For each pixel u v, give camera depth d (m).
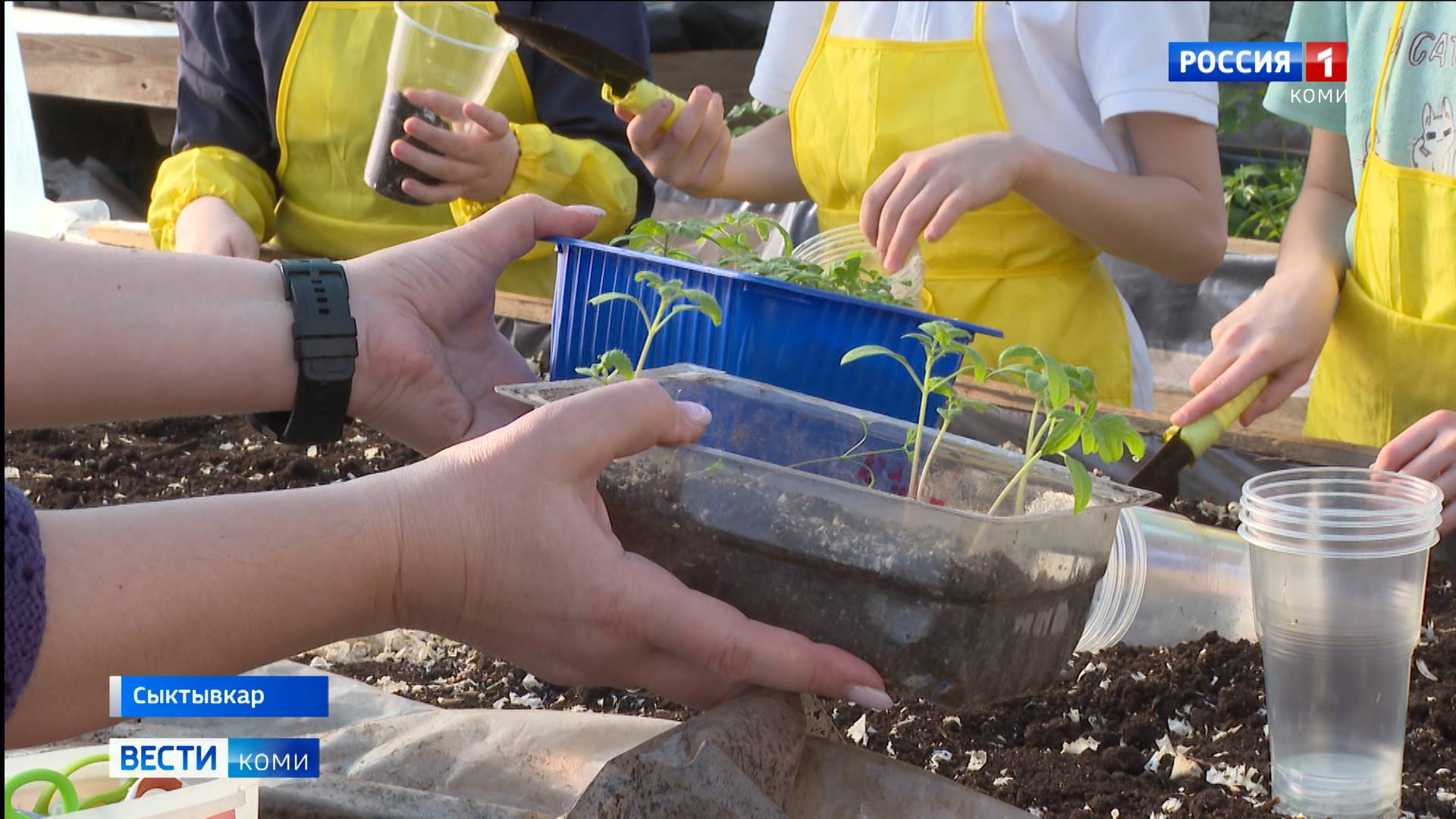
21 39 3.42
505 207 1.14
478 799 0.87
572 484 0.78
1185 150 1.91
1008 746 1.03
